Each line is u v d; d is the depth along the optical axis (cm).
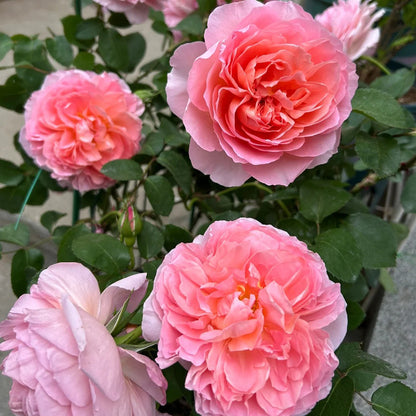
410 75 37
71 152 37
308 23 23
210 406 20
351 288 33
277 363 20
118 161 35
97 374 18
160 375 20
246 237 21
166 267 21
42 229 62
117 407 19
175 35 48
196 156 25
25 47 45
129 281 22
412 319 44
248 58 24
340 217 34
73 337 19
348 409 24
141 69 50
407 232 47
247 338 20
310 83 24
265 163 24
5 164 46
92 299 22
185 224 64
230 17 24
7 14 93
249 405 20
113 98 36
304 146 25
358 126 34
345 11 34
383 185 55
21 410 21
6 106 47
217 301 20
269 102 24
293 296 20
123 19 45
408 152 37
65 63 46
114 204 58
